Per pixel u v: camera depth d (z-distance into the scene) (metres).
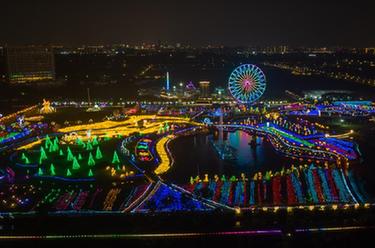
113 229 83.88
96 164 124.69
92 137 157.38
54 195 103.88
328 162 126.75
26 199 101.69
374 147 142.12
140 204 96.88
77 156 133.25
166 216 89.31
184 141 156.75
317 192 102.38
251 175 116.12
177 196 101.19
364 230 80.56
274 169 121.69
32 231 83.88
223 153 135.00
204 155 137.25
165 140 155.88
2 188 109.00
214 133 168.88
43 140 158.50
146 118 196.00
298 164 125.88
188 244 77.25
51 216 90.88
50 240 80.19
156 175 116.62
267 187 106.12
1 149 146.38
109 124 183.88
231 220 86.44
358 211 89.50
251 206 93.94
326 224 83.44
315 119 190.50
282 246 74.88
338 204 94.19
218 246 76.12
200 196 99.88
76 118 199.50
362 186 106.38
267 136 160.25
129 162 127.75
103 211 93.31
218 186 107.25
